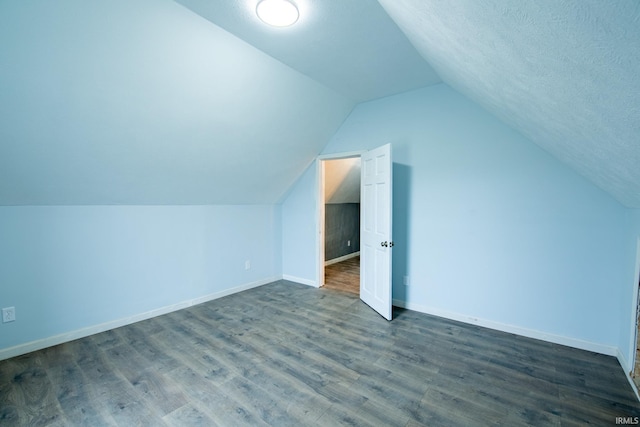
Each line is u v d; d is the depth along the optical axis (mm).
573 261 2361
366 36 2119
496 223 2682
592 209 2279
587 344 2322
